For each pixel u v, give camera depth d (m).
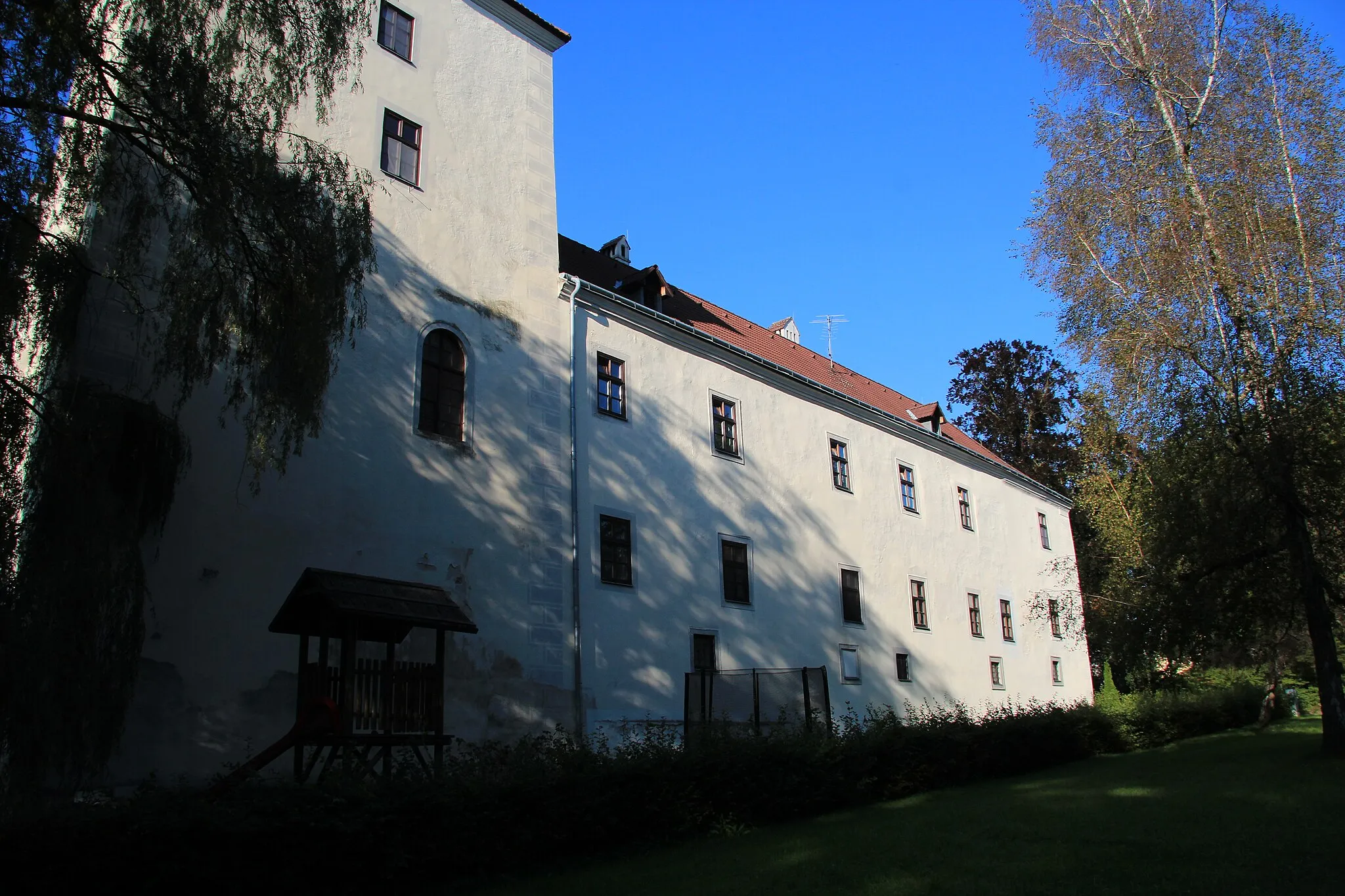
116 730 8.55
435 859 8.82
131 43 9.09
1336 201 17.92
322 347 10.08
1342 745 16.72
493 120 18.03
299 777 9.92
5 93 8.10
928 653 26.83
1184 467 17.92
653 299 21.70
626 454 18.81
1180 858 8.81
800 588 22.59
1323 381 17.25
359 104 15.59
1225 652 21.64
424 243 15.95
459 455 15.45
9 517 7.66
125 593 8.82
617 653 17.22
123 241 9.41
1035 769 19.41
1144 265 18.89
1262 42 18.86
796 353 30.83
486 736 14.47
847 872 8.90
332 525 13.45
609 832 10.62
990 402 46.94
